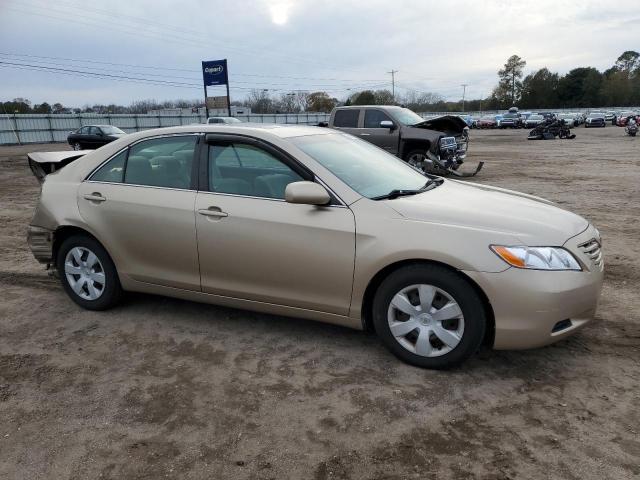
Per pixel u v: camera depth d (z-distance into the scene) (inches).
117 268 173.5
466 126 571.5
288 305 150.1
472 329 130.0
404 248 131.6
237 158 156.6
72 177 181.6
